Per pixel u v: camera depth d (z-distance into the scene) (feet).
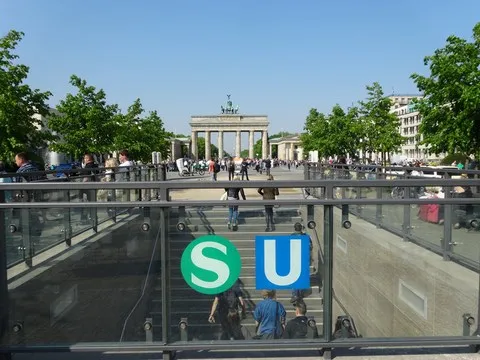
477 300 12.93
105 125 94.38
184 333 11.85
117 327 12.07
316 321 11.95
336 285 12.18
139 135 136.36
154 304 11.91
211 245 11.71
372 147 120.16
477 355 11.93
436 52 58.08
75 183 11.16
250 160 264.52
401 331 13.39
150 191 12.94
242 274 11.81
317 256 11.90
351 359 11.72
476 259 13.03
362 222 12.84
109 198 14.16
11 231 12.04
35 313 12.21
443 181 11.20
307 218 11.75
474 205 13.33
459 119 53.78
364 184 11.44
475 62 53.67
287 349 12.17
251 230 11.69
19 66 65.77
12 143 60.23
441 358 11.75
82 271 12.23
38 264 12.19
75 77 94.84
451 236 13.92
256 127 385.70
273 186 11.46
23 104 66.08
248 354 11.96
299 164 239.91
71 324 12.18
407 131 361.10
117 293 12.08
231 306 11.87
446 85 56.08
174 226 11.69
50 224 12.40
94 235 12.21
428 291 14.05
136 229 11.82
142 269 11.95
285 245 11.76
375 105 116.47
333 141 151.64
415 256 14.10
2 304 11.96
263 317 11.90
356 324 12.44
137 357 11.93
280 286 11.86
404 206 14.53
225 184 11.43
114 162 46.62
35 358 11.93
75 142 92.07
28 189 11.10
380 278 13.25
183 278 11.80
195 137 388.57
